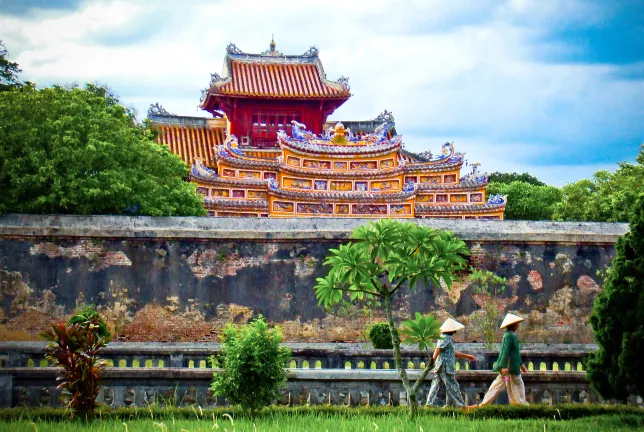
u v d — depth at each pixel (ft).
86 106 125.80
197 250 123.34
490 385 70.13
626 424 59.98
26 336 118.21
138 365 90.22
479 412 63.98
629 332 63.77
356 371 69.26
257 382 62.64
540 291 126.52
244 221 124.77
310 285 123.95
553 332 125.80
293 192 172.65
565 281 126.82
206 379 68.59
